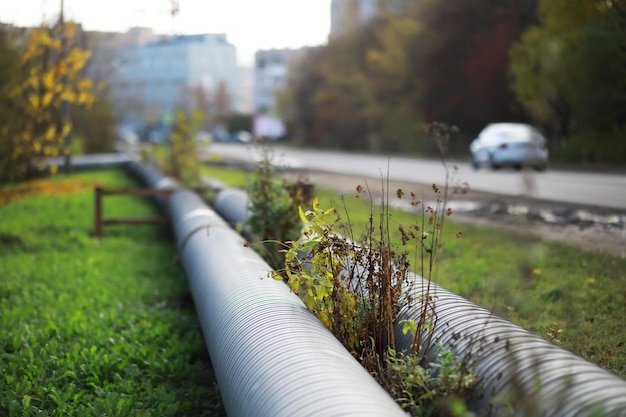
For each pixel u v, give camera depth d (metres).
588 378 2.78
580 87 23.27
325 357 3.24
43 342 6.29
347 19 66.75
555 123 28.48
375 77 57.16
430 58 44.78
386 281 4.11
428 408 3.35
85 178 27.73
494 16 41.84
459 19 43.53
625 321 5.75
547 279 7.15
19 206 17.45
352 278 4.34
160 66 95.50
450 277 7.71
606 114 24.98
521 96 29.94
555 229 11.12
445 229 11.18
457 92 43.16
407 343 3.90
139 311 7.38
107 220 12.83
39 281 9.01
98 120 46.84
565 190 17.55
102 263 10.25
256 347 3.61
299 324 3.78
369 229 4.54
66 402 4.95
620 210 13.17
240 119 111.56
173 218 11.32
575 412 2.59
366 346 4.05
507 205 14.68
